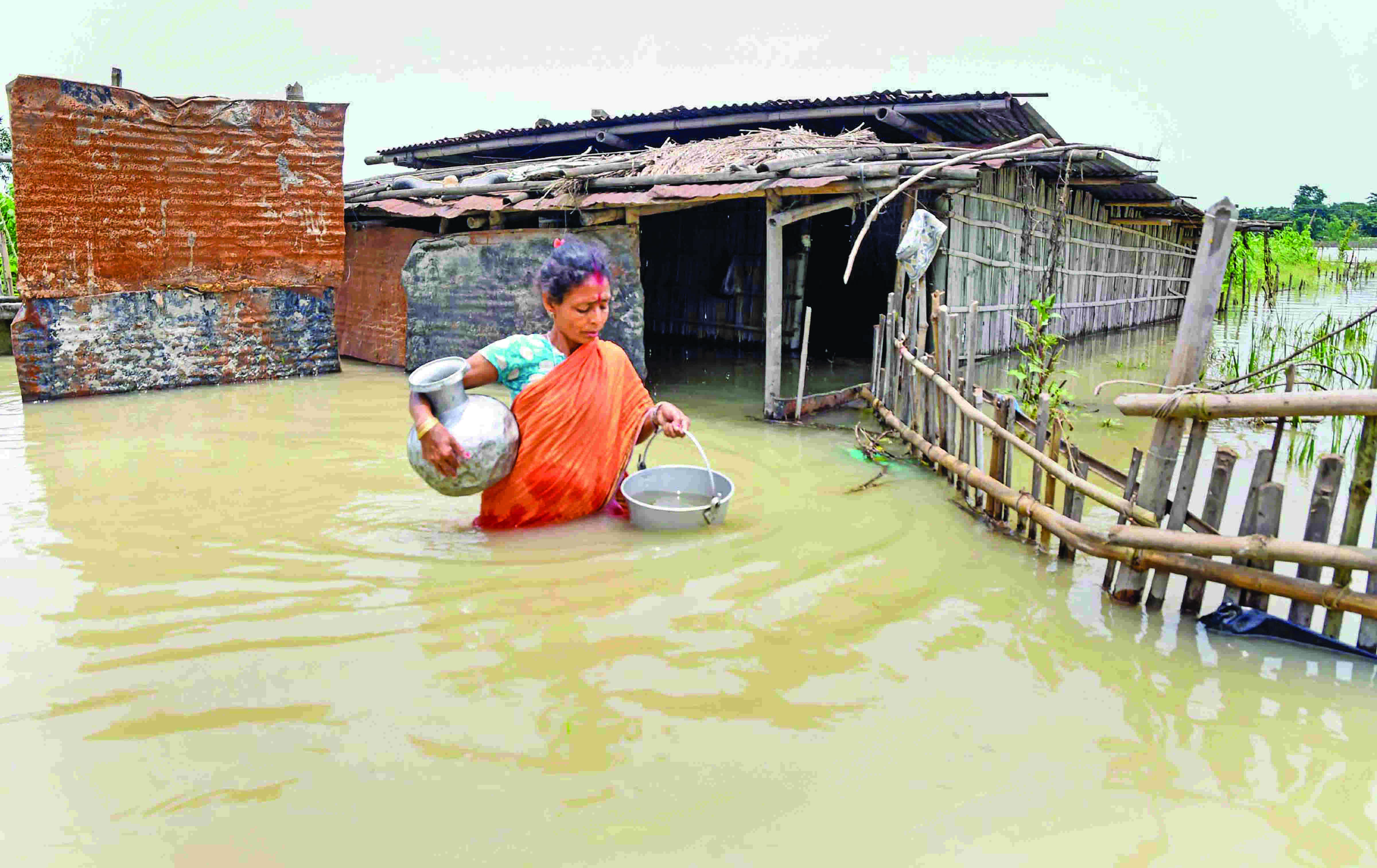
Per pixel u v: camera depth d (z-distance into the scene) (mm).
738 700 3215
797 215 7965
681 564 4477
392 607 3926
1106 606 4137
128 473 6176
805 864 2387
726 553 4652
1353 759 2920
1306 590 3691
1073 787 2748
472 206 9750
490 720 3055
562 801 2631
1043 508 4754
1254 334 14094
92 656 3475
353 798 2639
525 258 9641
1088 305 16219
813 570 4473
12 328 8930
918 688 3330
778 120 12242
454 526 5000
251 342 10312
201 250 9820
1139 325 19562
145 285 9555
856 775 2785
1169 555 3998
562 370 4816
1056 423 4797
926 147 8227
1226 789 2752
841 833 2516
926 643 3715
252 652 3518
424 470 4535
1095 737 3027
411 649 3557
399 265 11414
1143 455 4203
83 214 9094
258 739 2936
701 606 3998
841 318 13789
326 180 10453
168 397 9359
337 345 10961
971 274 11188
